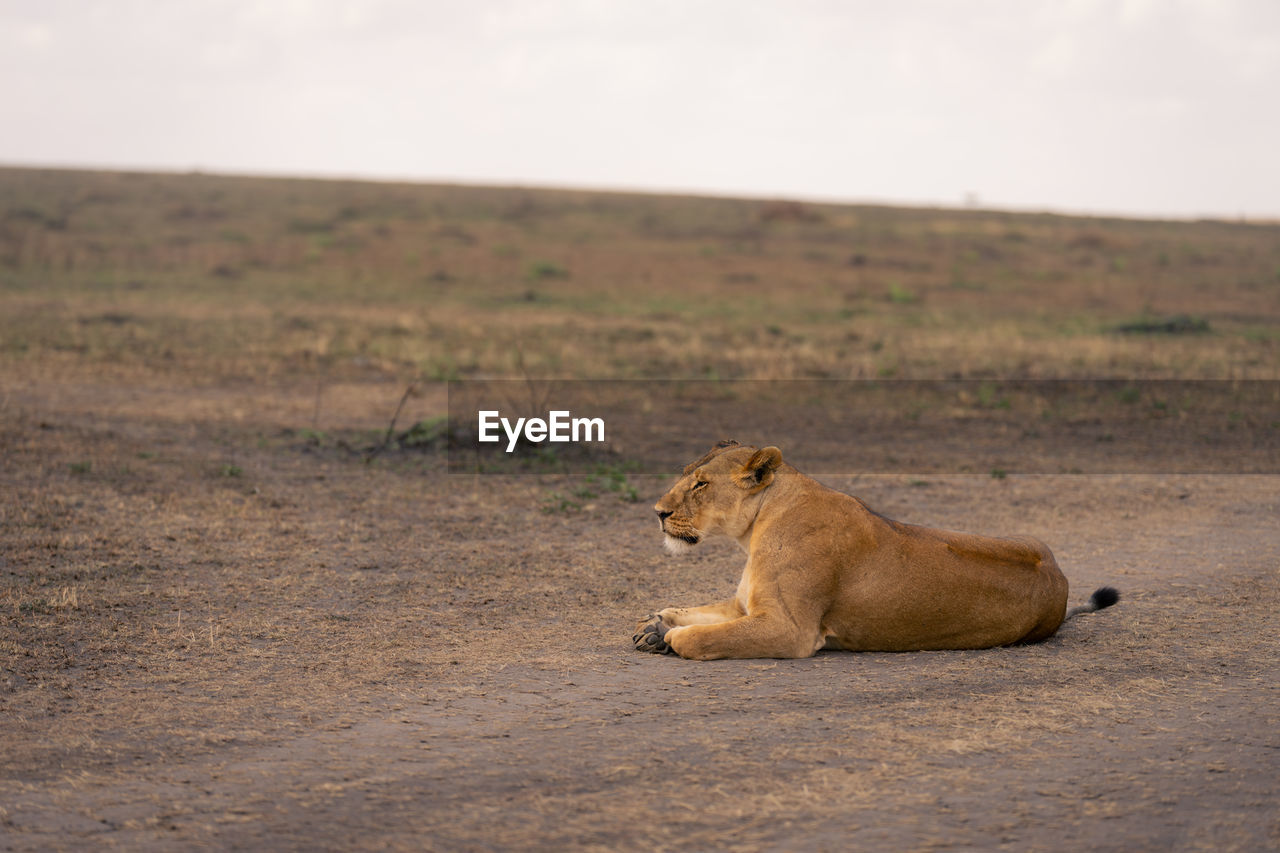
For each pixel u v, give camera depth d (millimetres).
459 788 6684
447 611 11234
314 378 31109
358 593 11836
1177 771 6906
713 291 62031
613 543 14516
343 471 18906
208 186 109375
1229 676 8961
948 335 43156
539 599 11758
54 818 6254
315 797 6551
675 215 107250
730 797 6527
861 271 72500
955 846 5902
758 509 9828
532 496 17500
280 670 9211
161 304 46812
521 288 60906
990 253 83062
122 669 9172
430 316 46750
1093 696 8383
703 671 9086
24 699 8398
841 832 6062
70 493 15750
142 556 12914
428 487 17906
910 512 16891
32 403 24469
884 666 9195
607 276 68000
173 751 7324
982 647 9734
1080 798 6500
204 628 10391
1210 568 13266
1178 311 53625
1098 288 63312
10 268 58438
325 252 73500
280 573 12531
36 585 11625
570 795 6574
